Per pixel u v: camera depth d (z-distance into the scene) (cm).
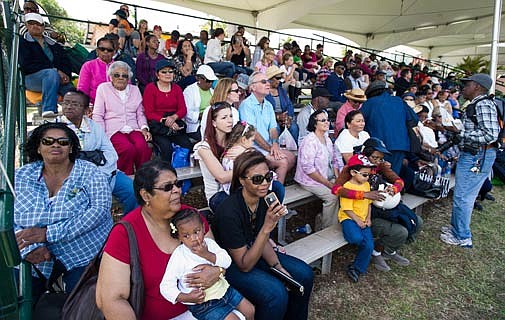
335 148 363
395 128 355
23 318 135
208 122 272
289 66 739
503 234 400
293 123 505
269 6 1274
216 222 203
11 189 106
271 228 192
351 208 292
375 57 1163
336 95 713
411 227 321
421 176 407
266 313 193
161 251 156
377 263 318
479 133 331
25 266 158
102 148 267
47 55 386
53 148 187
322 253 277
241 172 197
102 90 333
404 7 1355
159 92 368
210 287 163
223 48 884
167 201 152
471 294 289
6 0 247
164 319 161
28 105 399
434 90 839
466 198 357
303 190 354
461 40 1931
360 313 259
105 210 204
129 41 677
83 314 148
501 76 809
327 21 1564
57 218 188
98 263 157
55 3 1956
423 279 307
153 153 369
